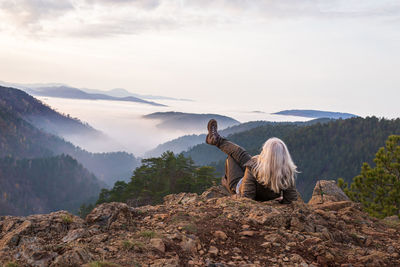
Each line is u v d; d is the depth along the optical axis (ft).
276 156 11.89
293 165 12.16
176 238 8.98
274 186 12.10
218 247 9.07
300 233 10.31
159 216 11.05
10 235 8.67
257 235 9.96
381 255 9.22
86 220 10.11
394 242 10.77
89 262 7.20
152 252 8.09
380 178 40.27
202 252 8.70
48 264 7.06
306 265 8.36
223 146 14.97
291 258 8.64
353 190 42.57
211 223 10.48
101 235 8.99
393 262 9.09
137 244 8.28
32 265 6.97
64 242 8.66
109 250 8.00
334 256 8.95
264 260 8.57
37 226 9.21
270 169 11.93
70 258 7.10
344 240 10.65
